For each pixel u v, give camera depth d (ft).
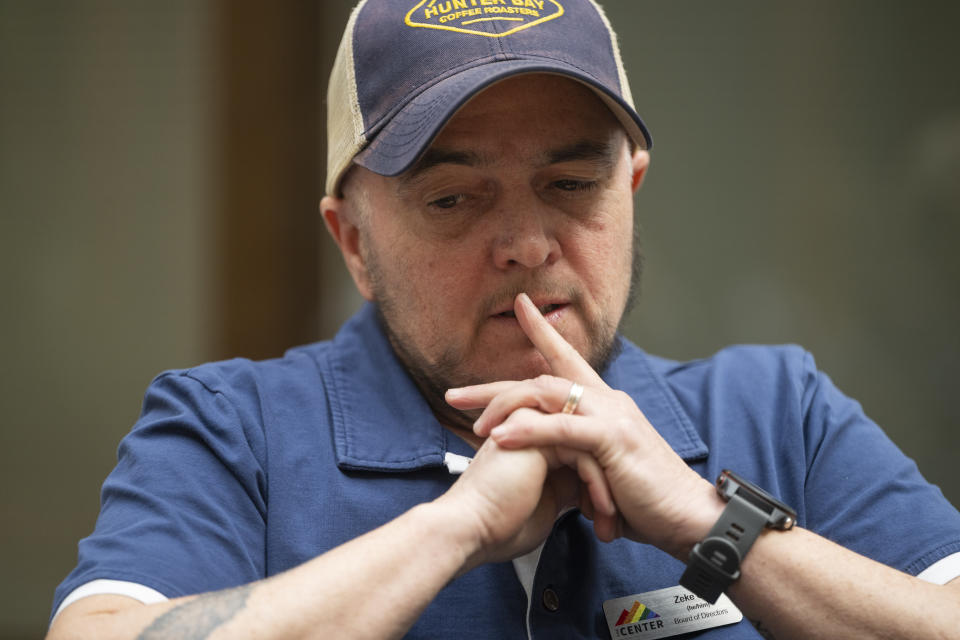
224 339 23.18
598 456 7.31
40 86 23.49
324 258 23.80
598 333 8.36
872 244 25.94
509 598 7.79
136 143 23.39
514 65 7.73
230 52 23.02
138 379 23.61
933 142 25.64
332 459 8.34
